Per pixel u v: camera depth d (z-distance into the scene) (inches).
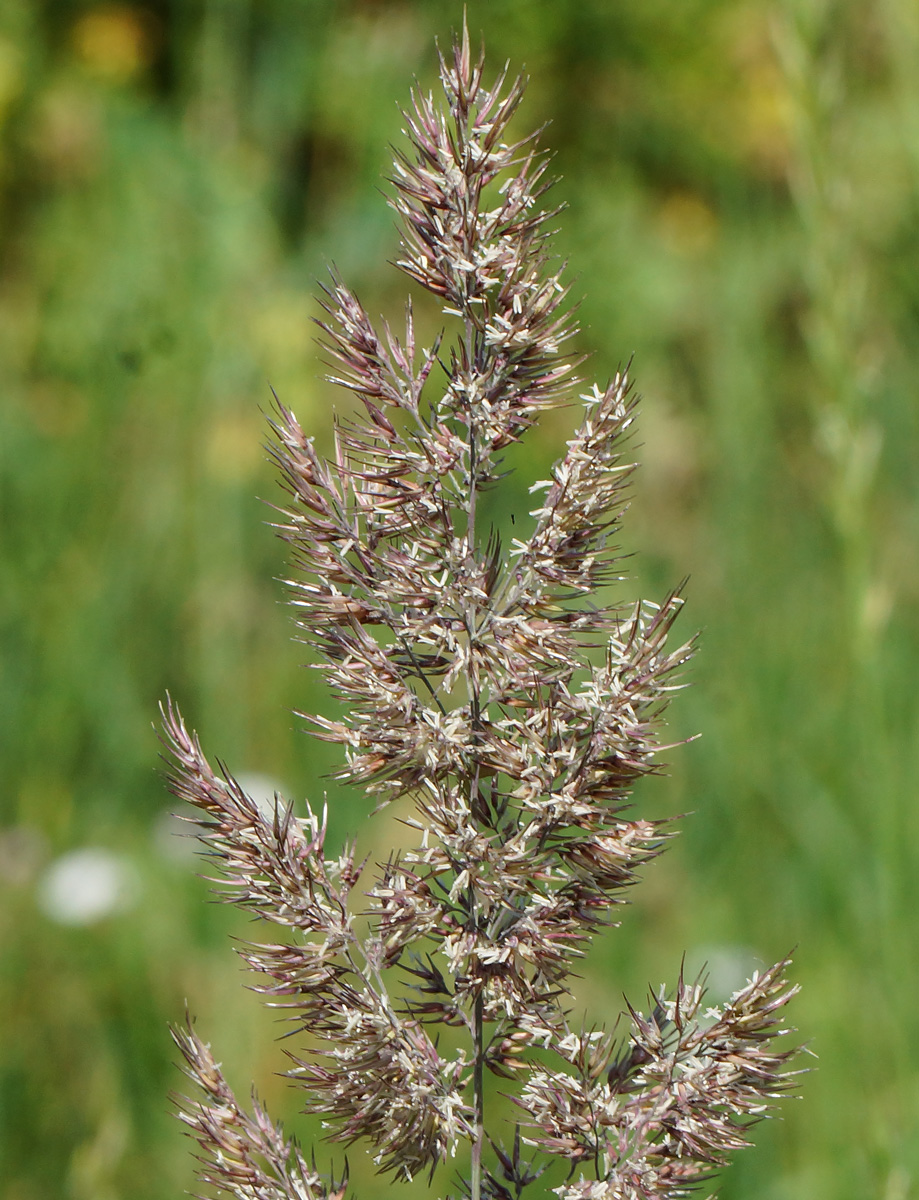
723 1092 53.5
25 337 269.0
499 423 53.5
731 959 187.5
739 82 385.4
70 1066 177.9
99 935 194.4
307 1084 54.0
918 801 175.8
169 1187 162.6
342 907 53.9
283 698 239.1
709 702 216.7
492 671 53.6
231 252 274.2
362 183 311.0
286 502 266.5
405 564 54.0
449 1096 54.4
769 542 243.0
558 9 363.3
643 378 322.7
